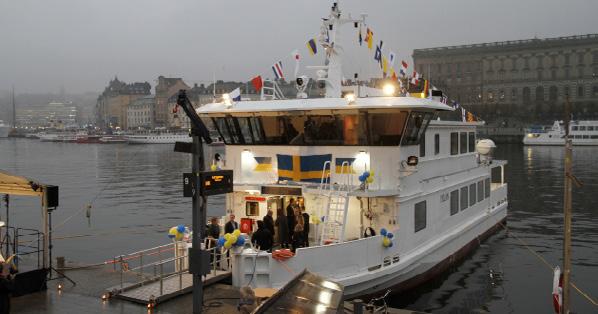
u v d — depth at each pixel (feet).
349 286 57.72
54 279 57.82
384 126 62.23
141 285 54.29
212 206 173.88
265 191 64.85
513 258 93.91
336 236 60.44
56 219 155.33
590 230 122.72
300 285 43.68
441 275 79.71
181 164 355.97
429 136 73.56
